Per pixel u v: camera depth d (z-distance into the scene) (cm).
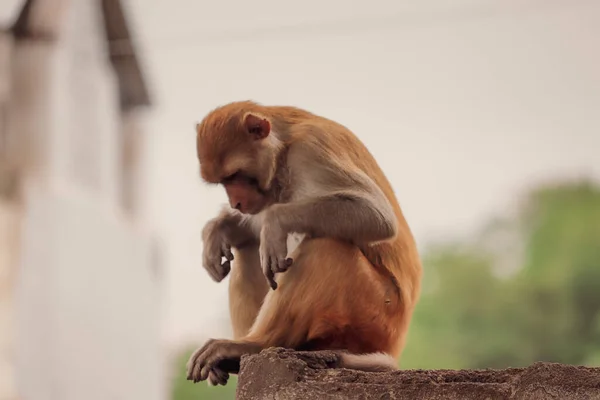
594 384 527
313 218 712
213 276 773
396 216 764
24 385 1555
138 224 2072
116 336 1872
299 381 587
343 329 703
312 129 757
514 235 3753
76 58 1861
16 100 1706
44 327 1633
